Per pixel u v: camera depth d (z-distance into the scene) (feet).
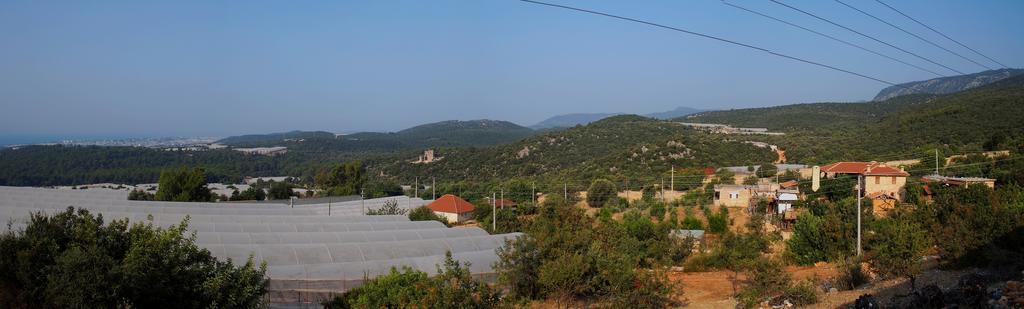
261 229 131.23
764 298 77.00
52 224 53.57
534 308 75.97
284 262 101.04
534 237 82.33
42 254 50.93
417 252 113.60
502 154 435.53
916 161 237.25
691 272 118.83
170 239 52.95
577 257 73.00
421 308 52.37
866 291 77.61
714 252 124.88
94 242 50.62
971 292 56.24
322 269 95.66
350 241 124.67
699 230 169.07
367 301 58.90
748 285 90.17
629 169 313.12
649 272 75.51
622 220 193.57
